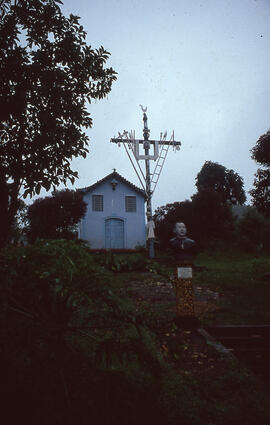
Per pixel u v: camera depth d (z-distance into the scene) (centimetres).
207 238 2555
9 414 188
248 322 589
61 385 201
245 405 276
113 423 199
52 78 503
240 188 4588
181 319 514
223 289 955
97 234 2514
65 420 189
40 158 489
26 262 204
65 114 532
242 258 2058
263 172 1565
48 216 2017
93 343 270
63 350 208
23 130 497
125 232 2559
